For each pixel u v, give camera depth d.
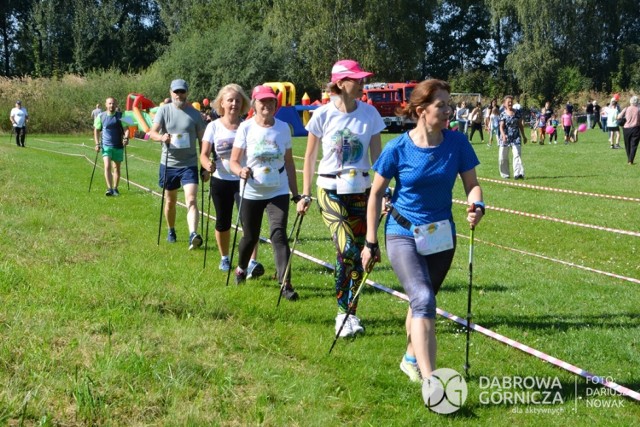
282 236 7.12
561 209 13.21
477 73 68.00
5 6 72.81
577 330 6.32
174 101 9.37
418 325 4.51
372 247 4.85
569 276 8.48
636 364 5.57
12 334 5.04
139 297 6.34
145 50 71.88
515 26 63.44
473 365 5.43
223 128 8.00
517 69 56.91
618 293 7.71
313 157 6.43
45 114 42.72
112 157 14.42
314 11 52.59
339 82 6.23
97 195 14.34
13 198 12.29
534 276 8.38
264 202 7.20
